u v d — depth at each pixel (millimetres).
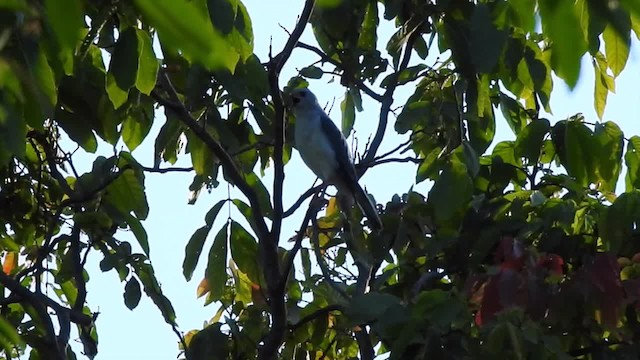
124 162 10477
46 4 2787
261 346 10562
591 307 9094
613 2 3023
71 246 10555
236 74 8883
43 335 10742
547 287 9016
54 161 10898
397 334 8820
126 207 10453
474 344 8656
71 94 9320
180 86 9977
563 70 3004
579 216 10492
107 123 9500
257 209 9664
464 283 10016
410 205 11023
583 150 10047
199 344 10375
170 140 10320
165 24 2766
